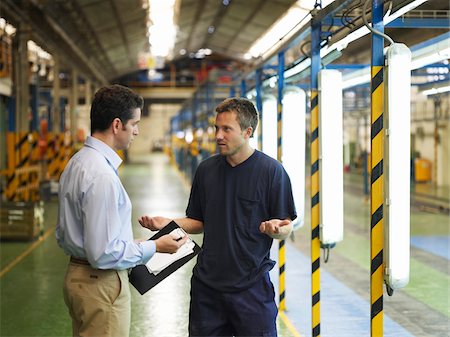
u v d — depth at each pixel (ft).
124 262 9.75
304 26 16.74
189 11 65.26
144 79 123.75
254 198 10.94
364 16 11.85
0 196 42.52
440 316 20.16
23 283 24.97
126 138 10.25
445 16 15.25
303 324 19.31
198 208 11.78
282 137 19.10
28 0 38.55
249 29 71.67
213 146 54.34
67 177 9.95
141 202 54.34
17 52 40.68
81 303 10.09
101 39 66.74
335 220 15.55
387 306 21.40
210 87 55.01
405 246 11.71
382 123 11.98
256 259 10.90
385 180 11.75
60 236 10.13
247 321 10.85
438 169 64.18
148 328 19.07
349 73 23.56
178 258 10.76
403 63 11.50
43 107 77.66
